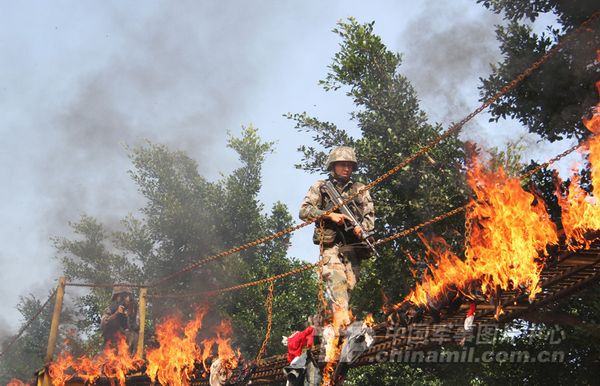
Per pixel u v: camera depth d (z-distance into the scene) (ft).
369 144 53.01
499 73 46.21
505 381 44.80
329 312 26.61
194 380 44.60
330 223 26.61
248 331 72.64
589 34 41.47
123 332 49.29
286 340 26.45
